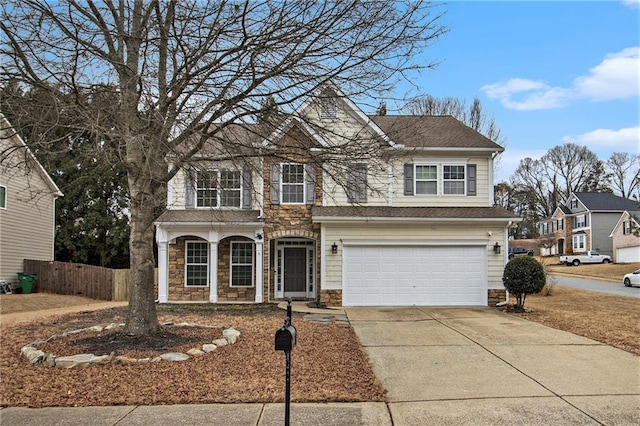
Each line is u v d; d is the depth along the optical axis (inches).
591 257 1897.1
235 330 400.8
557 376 294.4
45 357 301.0
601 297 777.6
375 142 360.8
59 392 252.7
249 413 226.2
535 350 369.1
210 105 321.7
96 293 783.1
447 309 631.8
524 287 583.2
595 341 400.2
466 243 668.7
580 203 2250.2
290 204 695.1
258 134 335.9
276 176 692.1
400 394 259.4
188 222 673.0
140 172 339.3
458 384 279.0
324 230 669.9
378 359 343.0
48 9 298.5
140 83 300.8
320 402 243.8
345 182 386.6
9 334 415.8
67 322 485.7
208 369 291.1
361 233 670.5
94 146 324.5
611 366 318.3
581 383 278.7
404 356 352.2
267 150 354.0
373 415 226.4
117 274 776.9
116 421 216.5
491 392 262.5
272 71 312.0
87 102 303.9
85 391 253.9
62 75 295.3
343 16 300.4
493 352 363.6
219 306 650.8
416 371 309.0
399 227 670.5
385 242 667.4
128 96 300.4
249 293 712.4
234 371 289.4
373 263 668.7
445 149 697.0
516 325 490.0
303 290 738.2
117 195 1242.6
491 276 668.1
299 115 335.3
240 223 674.8
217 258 703.7
